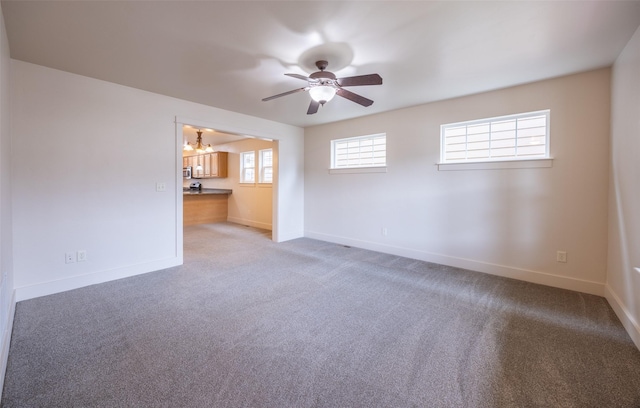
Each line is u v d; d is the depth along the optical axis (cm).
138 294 281
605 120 273
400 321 231
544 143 313
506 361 180
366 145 475
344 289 299
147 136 342
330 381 162
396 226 432
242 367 173
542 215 311
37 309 246
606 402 147
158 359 179
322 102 263
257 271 355
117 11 186
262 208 680
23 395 148
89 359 179
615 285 250
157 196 354
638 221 203
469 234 362
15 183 257
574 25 200
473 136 361
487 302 268
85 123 296
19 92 257
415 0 174
